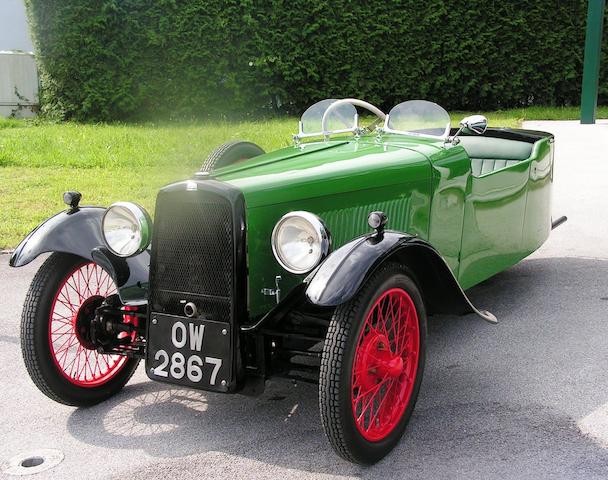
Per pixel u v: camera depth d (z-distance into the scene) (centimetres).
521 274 570
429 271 344
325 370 291
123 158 1004
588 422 339
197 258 320
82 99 1455
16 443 334
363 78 1609
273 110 1585
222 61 1499
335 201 359
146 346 339
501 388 377
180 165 963
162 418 358
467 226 442
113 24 1439
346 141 441
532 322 470
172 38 1466
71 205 383
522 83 1688
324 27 1567
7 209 751
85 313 369
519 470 301
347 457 303
